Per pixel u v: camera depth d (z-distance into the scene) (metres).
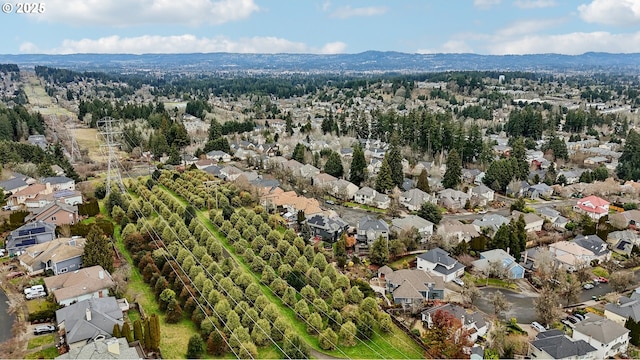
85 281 54.25
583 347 50.88
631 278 68.25
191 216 77.31
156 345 46.06
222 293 55.12
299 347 48.31
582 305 62.78
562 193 109.44
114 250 67.12
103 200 87.38
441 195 102.06
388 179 103.94
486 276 69.06
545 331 53.81
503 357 50.94
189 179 98.00
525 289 67.06
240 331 48.28
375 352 50.81
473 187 111.06
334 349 50.41
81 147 132.25
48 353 44.81
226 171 108.12
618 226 88.25
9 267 60.75
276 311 52.19
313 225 79.31
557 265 70.88
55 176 98.56
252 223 76.56
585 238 80.00
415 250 75.81
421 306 59.00
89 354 40.91
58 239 64.50
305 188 101.44
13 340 46.28
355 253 73.69
